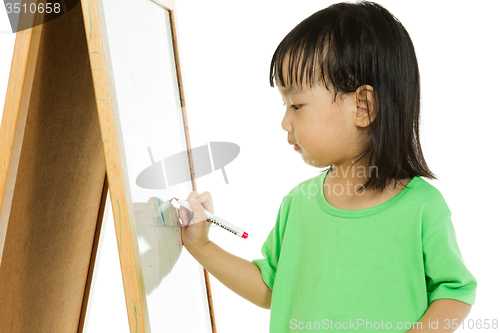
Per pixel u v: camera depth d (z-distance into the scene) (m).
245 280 0.76
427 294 0.62
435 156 1.53
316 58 0.58
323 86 0.58
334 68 0.58
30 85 0.44
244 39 1.57
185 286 0.77
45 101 0.50
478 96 1.51
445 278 0.59
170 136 0.74
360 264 0.62
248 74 1.57
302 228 0.70
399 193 0.62
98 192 0.77
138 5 0.62
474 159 1.51
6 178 0.43
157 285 0.53
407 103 0.61
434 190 0.63
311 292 0.65
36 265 0.58
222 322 1.48
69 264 0.71
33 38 0.43
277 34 1.57
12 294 0.53
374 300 0.61
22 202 0.51
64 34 0.51
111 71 0.42
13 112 0.43
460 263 0.59
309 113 0.60
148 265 0.49
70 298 0.75
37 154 0.51
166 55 0.82
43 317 0.64
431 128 1.54
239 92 1.56
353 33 0.58
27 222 0.53
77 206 0.69
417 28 1.54
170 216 0.68
